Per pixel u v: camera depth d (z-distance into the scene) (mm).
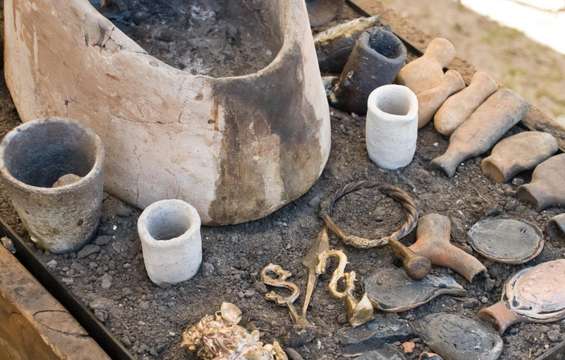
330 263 1416
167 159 1388
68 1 1354
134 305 1366
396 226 1456
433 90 1563
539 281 1390
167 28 1579
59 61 1396
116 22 1578
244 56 1552
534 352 1351
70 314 1343
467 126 1538
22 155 1378
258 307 1373
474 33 2105
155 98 1354
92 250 1404
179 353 1330
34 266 1402
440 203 1483
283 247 1431
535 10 2148
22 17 1423
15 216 1438
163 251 1339
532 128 1570
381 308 1369
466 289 1404
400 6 2148
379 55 1518
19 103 1499
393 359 1334
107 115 1389
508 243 1430
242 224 1439
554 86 2021
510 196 1495
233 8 1561
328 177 1496
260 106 1366
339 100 1571
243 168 1393
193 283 1386
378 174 1504
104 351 1320
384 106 1496
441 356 1345
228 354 1296
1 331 1412
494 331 1361
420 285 1390
